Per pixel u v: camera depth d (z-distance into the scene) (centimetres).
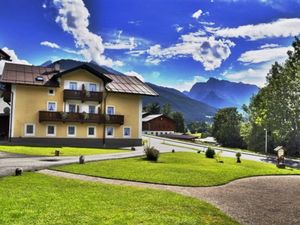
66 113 4381
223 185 1680
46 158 2597
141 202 1169
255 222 1051
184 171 2014
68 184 1469
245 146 8638
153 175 1822
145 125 9894
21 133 4231
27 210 990
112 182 1608
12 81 4178
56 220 911
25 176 1644
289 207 1262
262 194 1494
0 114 4672
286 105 5262
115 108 4775
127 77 5306
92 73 4638
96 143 4634
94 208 1050
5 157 2578
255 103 7256
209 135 12681
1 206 1020
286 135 5316
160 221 941
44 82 4375
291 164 3706
